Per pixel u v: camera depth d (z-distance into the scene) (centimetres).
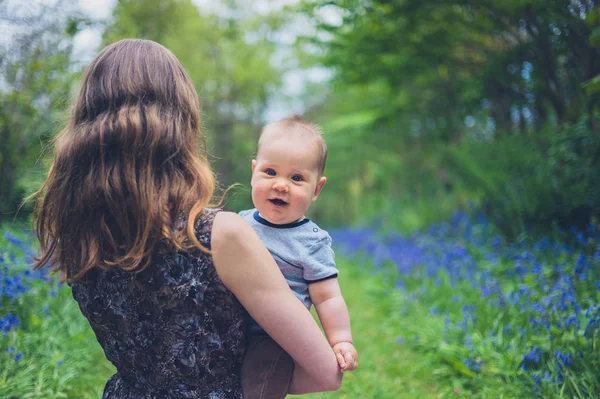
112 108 125
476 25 582
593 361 266
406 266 597
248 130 1584
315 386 135
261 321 121
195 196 123
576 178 473
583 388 260
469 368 318
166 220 116
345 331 149
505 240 544
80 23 521
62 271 127
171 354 118
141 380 125
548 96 568
